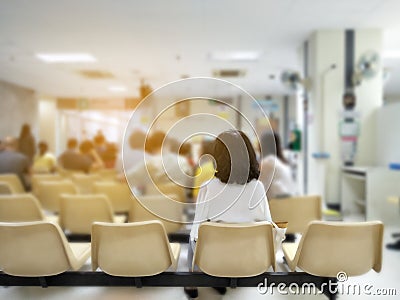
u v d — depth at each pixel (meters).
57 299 2.38
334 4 4.41
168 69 8.14
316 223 1.94
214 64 7.61
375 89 5.41
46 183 3.94
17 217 2.98
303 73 6.14
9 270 2.07
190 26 5.24
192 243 2.19
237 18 4.89
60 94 12.41
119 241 1.99
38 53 6.79
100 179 4.80
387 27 5.29
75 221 3.04
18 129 10.46
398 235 3.90
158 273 2.08
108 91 11.57
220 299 2.40
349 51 5.39
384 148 5.18
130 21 5.02
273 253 2.04
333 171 5.45
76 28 5.32
